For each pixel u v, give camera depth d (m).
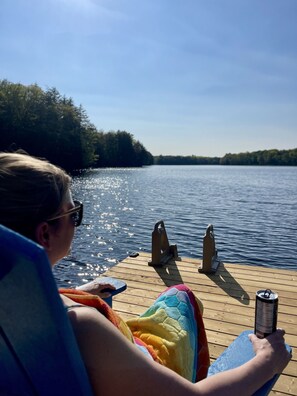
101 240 12.56
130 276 4.54
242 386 0.97
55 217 0.84
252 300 3.80
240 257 10.92
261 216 18.67
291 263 10.38
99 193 28.61
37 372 0.72
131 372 0.78
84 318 0.77
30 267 0.56
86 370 0.75
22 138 47.72
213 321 3.33
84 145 59.09
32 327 0.65
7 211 0.78
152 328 1.37
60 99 58.03
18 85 50.97
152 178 52.56
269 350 1.13
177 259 5.23
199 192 31.91
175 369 1.27
